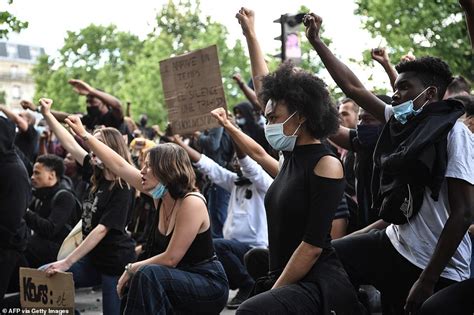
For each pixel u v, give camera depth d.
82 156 6.73
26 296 6.16
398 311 4.89
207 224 5.40
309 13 5.08
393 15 18.50
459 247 4.64
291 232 4.51
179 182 5.39
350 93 5.05
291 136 4.57
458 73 17.80
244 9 6.08
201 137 9.98
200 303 5.29
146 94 47.56
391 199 4.57
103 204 6.40
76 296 9.29
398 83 4.64
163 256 5.29
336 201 4.42
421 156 4.35
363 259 4.84
